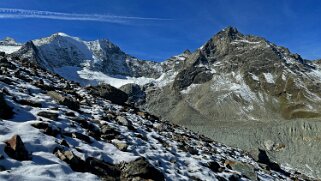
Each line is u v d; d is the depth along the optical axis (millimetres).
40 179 9281
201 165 17422
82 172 11086
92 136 14344
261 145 182500
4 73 19469
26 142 10953
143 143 16797
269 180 22391
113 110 23109
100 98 26984
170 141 20203
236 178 18266
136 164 12719
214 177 16422
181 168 15883
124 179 12125
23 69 24500
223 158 22469
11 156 9906
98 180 10812
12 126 11742
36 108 14773
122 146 14508
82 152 12328
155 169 13047
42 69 30359
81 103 20703
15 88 17109
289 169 34125
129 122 19234
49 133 12328
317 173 144375
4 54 28672
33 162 10125
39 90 18641
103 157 12695
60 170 10258
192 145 22719
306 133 184250
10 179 8758
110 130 16000
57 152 11148
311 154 162625
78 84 31000
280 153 171625
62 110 16219
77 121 15289
